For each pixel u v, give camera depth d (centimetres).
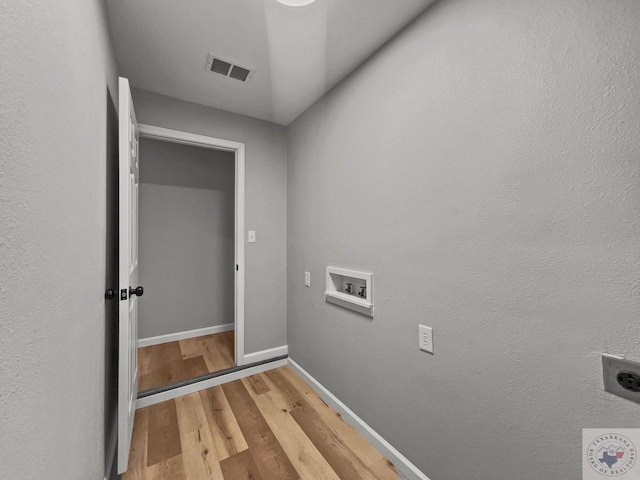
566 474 79
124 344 122
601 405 73
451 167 110
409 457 128
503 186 93
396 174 135
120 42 146
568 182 79
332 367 184
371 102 152
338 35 139
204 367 227
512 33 91
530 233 87
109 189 132
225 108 219
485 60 98
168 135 200
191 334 303
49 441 57
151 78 180
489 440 98
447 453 112
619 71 70
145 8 124
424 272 121
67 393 68
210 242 316
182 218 301
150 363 235
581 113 76
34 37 51
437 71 115
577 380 77
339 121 179
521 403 89
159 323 288
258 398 192
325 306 192
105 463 119
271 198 245
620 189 70
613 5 71
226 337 303
